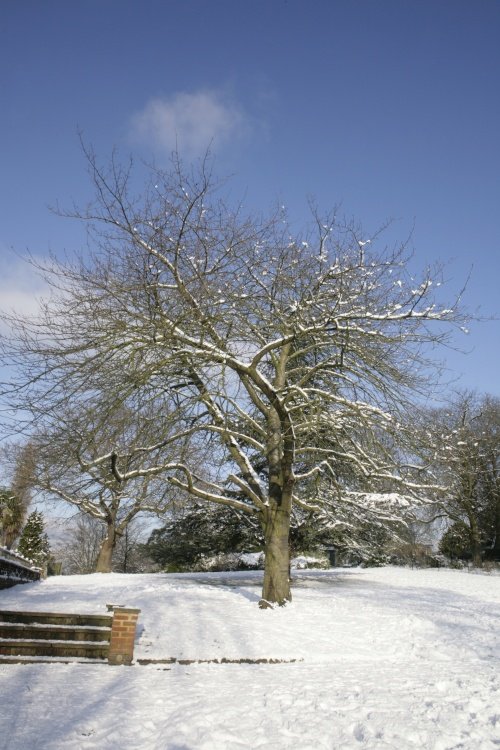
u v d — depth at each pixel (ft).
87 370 42.01
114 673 28.50
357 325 47.37
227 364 46.50
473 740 19.20
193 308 43.21
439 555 138.82
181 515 90.22
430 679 28.35
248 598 50.83
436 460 49.80
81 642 31.73
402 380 48.62
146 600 48.39
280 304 47.75
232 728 20.02
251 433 64.08
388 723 20.75
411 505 56.95
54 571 145.59
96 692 24.53
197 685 26.40
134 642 33.42
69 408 42.55
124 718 20.90
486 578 82.12
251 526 89.04
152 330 44.34
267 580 48.37
